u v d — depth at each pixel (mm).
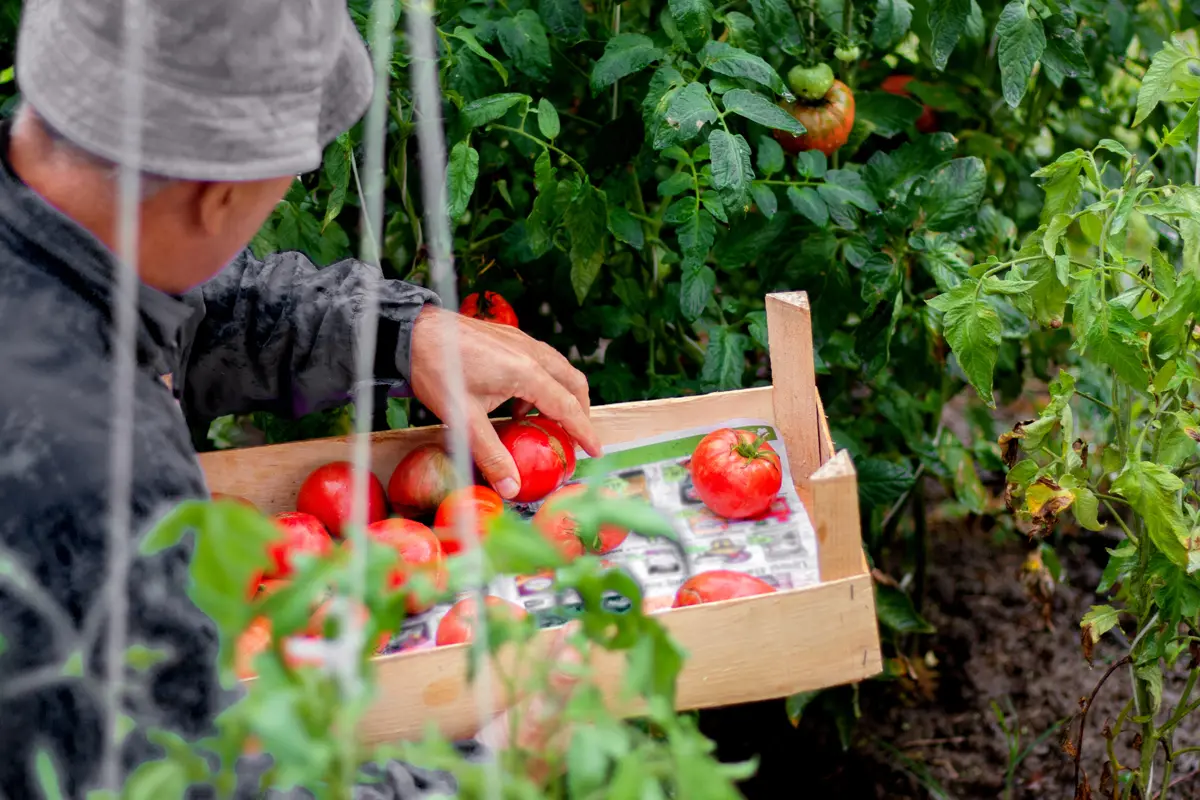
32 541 1020
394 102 1996
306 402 1702
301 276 1650
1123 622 2705
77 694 1011
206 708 1063
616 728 751
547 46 2014
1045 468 1654
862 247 2131
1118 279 1685
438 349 1600
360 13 1956
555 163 2256
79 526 1026
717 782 724
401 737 1298
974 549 2973
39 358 1071
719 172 1803
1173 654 1754
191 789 1028
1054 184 1628
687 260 1923
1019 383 2799
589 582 778
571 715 771
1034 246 1650
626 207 2156
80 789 1029
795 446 1676
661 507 1630
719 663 1336
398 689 1280
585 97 2262
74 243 1097
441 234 920
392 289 1639
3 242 1097
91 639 926
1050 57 1991
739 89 1871
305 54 1068
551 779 885
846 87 2125
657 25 2330
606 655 1271
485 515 1501
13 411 1046
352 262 1683
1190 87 1584
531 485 1615
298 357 1639
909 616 2367
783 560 1518
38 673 990
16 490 1026
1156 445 1657
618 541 1554
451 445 1594
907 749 2537
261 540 666
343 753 736
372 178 969
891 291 2061
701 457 1592
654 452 1708
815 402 1610
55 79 1042
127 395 877
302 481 1662
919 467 2506
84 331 1101
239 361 1646
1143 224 2498
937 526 3047
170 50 1008
